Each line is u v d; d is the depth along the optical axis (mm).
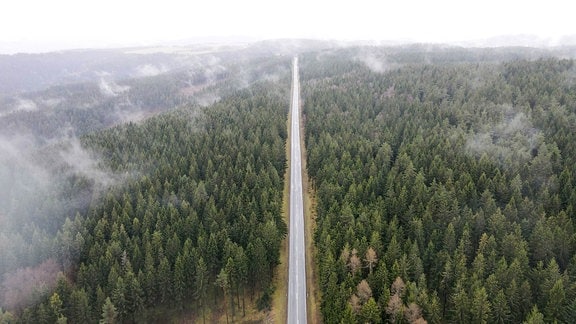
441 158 107188
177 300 78625
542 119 120312
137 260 81000
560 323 59781
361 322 64438
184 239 88812
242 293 84000
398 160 107375
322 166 113312
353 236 78750
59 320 67625
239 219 89188
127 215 92250
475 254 78125
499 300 62312
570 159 97562
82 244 85812
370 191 96562
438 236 79250
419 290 66812
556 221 77188
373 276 70500
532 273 68062
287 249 93062
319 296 79812
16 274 80125
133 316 78000
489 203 84625
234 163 120000
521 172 97562
